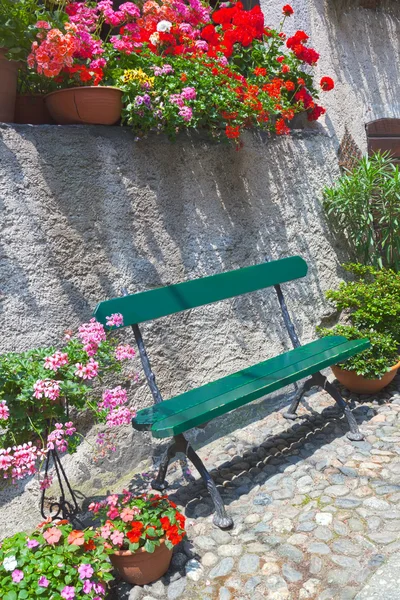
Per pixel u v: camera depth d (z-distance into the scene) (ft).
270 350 14.21
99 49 10.87
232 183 13.44
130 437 11.19
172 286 10.93
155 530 8.13
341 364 13.76
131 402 11.21
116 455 10.86
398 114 19.60
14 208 9.41
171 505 8.53
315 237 15.71
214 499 9.50
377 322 14.28
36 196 9.71
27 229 9.57
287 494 10.21
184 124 11.69
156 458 11.64
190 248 12.41
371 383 13.70
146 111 11.03
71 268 10.20
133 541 7.91
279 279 13.16
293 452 11.66
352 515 9.45
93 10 11.81
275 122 14.83
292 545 8.86
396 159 19.08
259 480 10.78
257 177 14.08
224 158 13.26
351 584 7.98
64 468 9.91
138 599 8.05
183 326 12.28
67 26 10.36
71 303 10.17
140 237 11.42
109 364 9.10
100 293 10.65
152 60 11.68
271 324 14.26
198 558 8.81
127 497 8.70
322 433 12.39
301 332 15.16
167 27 12.06
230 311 13.30
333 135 16.74
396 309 14.14
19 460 7.45
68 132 10.24
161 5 13.03
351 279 16.83
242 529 9.37
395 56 19.69
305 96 15.42
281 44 15.43
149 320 11.12
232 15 14.57
